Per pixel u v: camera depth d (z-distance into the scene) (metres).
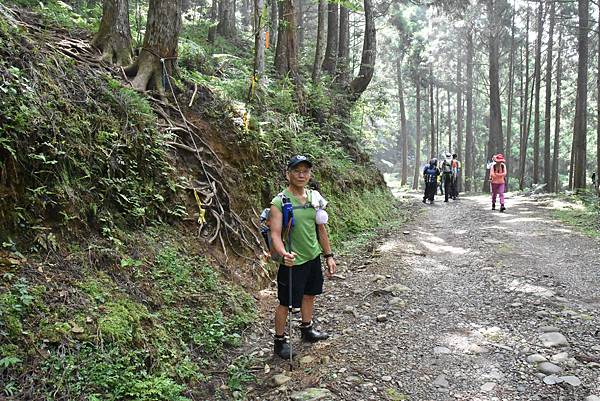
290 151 9.41
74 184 4.61
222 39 15.71
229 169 7.21
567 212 12.84
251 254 6.55
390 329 4.92
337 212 10.20
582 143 18.97
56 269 3.94
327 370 4.02
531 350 4.30
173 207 5.92
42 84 4.86
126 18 7.46
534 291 5.92
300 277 4.34
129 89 6.23
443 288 6.29
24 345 3.20
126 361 3.54
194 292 5.00
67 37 7.16
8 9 6.07
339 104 15.98
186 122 6.89
